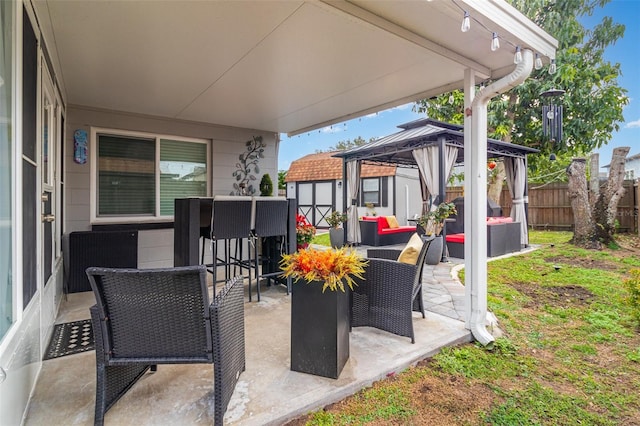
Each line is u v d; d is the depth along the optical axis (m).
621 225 9.10
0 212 1.43
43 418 1.67
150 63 3.11
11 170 1.60
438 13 2.29
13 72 1.63
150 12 2.26
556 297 4.11
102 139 4.71
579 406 1.95
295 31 2.53
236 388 1.94
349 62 3.09
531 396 2.03
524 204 8.05
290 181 16.61
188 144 5.38
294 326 2.13
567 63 9.03
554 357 2.58
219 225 3.34
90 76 3.41
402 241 8.54
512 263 5.98
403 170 13.41
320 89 3.84
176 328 1.62
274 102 4.32
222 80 3.55
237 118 5.14
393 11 2.28
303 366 2.11
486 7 2.16
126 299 1.59
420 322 3.01
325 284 2.03
